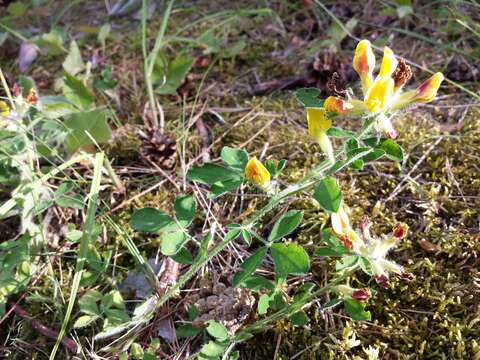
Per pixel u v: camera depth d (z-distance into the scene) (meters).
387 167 0.36
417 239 0.31
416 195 0.34
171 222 0.26
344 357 0.27
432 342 0.27
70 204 0.30
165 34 0.52
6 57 0.53
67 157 0.39
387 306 0.29
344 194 0.34
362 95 0.41
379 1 0.51
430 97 0.24
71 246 0.34
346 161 0.24
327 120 0.24
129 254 0.34
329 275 0.30
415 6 0.50
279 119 0.41
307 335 0.28
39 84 0.48
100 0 0.61
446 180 0.35
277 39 0.50
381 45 0.47
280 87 0.44
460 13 0.47
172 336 0.29
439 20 0.46
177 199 0.27
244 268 0.24
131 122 0.43
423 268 0.30
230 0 0.56
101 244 0.34
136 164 0.39
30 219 0.34
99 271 0.30
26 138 0.33
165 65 0.44
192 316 0.27
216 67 0.48
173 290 0.26
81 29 0.51
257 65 0.47
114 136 0.41
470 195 0.33
